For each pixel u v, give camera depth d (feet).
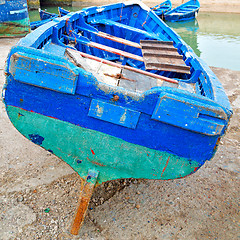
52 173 9.72
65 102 6.65
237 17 56.59
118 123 6.66
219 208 9.06
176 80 11.08
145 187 9.69
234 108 16.76
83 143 7.20
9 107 6.97
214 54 30.76
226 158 11.89
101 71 9.86
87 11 17.13
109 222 8.07
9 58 6.34
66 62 6.24
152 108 6.40
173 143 6.83
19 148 10.85
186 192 9.64
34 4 53.47
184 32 42.29
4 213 7.88
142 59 13.04
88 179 7.41
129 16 22.18
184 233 7.98
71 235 7.48
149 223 8.20
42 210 8.13
